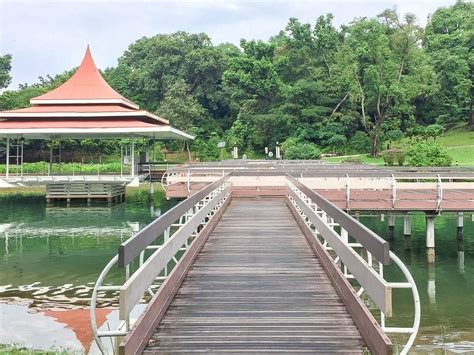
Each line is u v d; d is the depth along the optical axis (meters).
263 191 18.09
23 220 22.52
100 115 30.31
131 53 72.25
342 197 15.08
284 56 59.03
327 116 55.41
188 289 6.14
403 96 46.44
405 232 15.92
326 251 7.10
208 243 9.13
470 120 56.69
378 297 3.83
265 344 4.38
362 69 49.06
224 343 4.41
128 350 3.69
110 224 21.36
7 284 12.19
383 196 14.93
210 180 17.70
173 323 4.93
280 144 54.00
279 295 5.88
